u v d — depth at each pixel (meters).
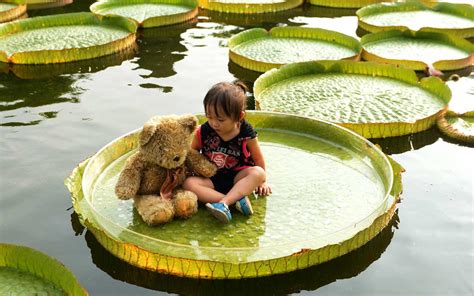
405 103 4.79
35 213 3.34
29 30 6.71
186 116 3.26
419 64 5.65
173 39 6.53
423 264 2.95
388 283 2.82
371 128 4.25
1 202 3.42
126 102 4.86
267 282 2.82
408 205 3.46
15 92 5.04
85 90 5.10
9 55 5.82
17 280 2.68
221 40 6.53
